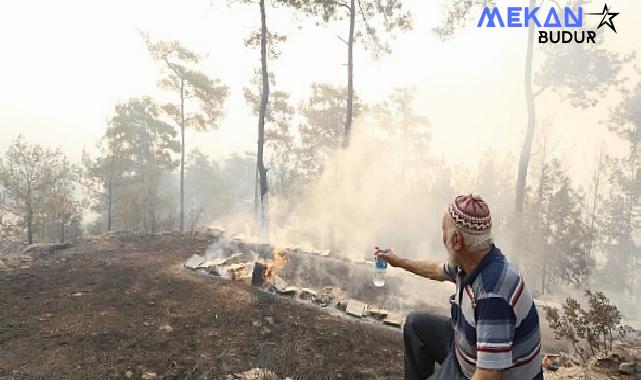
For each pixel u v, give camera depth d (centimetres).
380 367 686
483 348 128
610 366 602
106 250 1500
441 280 190
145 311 865
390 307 1095
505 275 132
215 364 646
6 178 2470
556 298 1470
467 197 143
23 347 674
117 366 624
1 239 2641
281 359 666
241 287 1098
